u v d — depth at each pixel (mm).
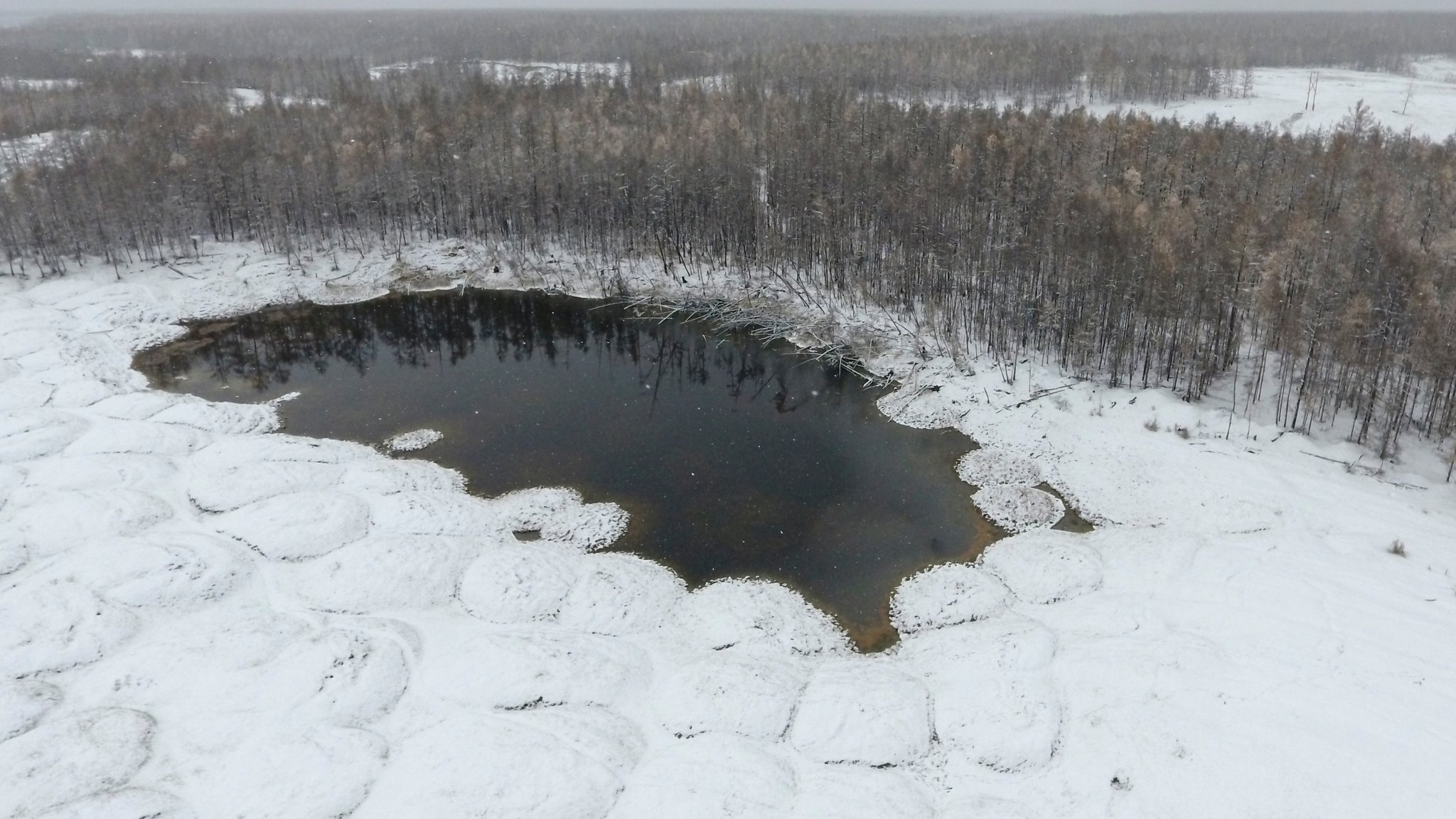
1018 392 48062
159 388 51594
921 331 56500
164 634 29812
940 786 24391
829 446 45281
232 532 35406
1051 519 37625
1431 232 50875
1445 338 38625
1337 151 63500
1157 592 31625
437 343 60875
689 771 24297
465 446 44781
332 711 26297
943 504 39531
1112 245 49344
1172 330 48156
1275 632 28641
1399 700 25344
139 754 24672
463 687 27484
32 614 29859
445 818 22797
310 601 31688
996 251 56562
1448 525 34406
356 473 40344
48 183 65500
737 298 64938
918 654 29797
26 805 22906
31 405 46125
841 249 64188
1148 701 26266
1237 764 23797
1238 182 62219
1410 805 22141
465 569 33875
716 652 29844
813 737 25812
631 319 64500
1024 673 27891
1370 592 30344
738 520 38250
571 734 25547
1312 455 40000
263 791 23406
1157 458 40562
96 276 64875
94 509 36000
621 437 46344
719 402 51188
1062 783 24031
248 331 61250
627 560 35000
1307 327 42094
